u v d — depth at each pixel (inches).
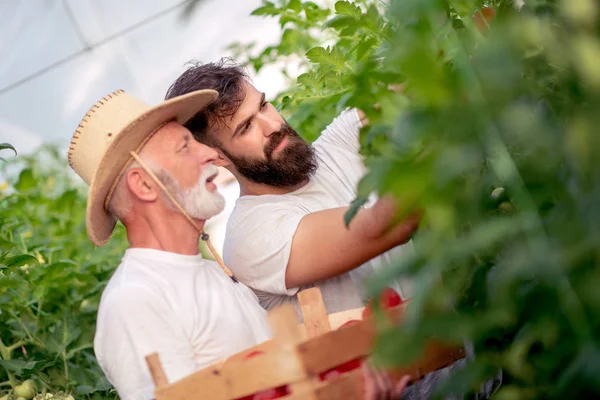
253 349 90.7
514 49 57.2
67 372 163.2
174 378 108.6
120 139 119.0
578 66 55.3
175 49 265.9
